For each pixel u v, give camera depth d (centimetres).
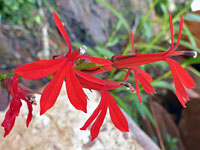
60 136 20
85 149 19
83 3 49
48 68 9
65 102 22
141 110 32
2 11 34
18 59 31
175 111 49
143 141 22
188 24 49
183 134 46
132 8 59
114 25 53
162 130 42
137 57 11
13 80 11
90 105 22
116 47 49
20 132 19
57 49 37
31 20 36
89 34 45
